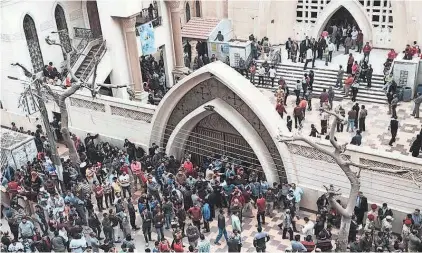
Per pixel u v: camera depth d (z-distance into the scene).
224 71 20.70
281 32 36.34
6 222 21.52
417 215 17.19
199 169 22.89
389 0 32.22
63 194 20.81
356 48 33.66
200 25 36.19
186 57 36.38
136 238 19.64
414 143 22.62
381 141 24.75
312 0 34.78
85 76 29.11
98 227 19.27
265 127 20.33
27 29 28.61
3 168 23.89
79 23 32.19
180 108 23.00
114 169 22.25
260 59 33.75
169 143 23.41
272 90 31.17
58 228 18.31
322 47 32.16
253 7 35.88
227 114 21.08
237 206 18.83
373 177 18.48
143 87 31.66
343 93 29.55
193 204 19.52
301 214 20.16
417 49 29.23
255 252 18.23
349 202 15.88
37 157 24.34
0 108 29.75
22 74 28.14
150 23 30.89
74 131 27.47
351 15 34.44
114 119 25.58
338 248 16.45
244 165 22.45
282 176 20.89
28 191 21.14
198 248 16.86
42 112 21.02
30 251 18.06
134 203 21.77
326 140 19.09
